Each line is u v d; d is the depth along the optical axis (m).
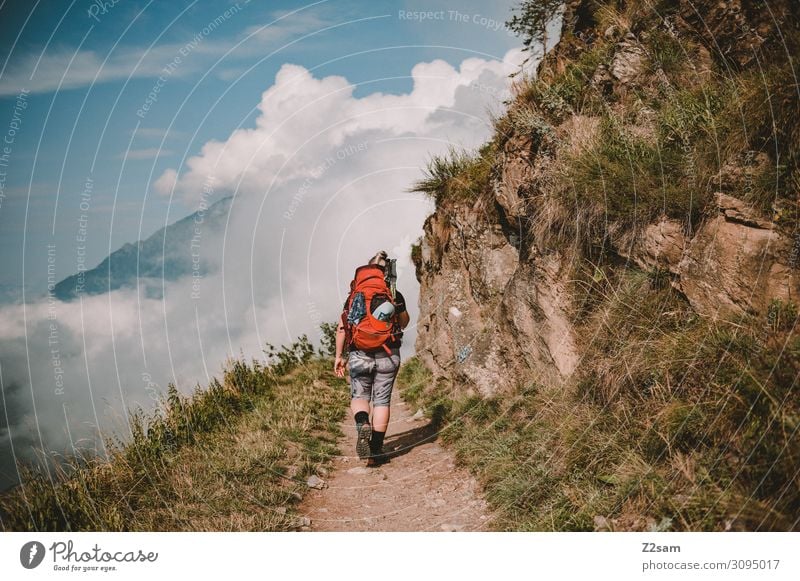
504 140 6.74
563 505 3.46
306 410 7.13
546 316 5.34
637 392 3.91
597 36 6.26
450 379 7.33
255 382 8.06
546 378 5.18
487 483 4.30
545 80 6.39
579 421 4.09
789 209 3.65
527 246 6.12
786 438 2.78
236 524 3.82
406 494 4.52
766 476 2.79
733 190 4.06
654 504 3.06
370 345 5.37
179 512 3.95
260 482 4.57
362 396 5.48
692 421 3.29
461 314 7.05
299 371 9.62
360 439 5.15
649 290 4.41
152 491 4.25
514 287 5.91
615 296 4.56
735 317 3.59
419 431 6.38
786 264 3.54
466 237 7.28
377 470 5.22
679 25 5.43
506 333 6.04
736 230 3.84
